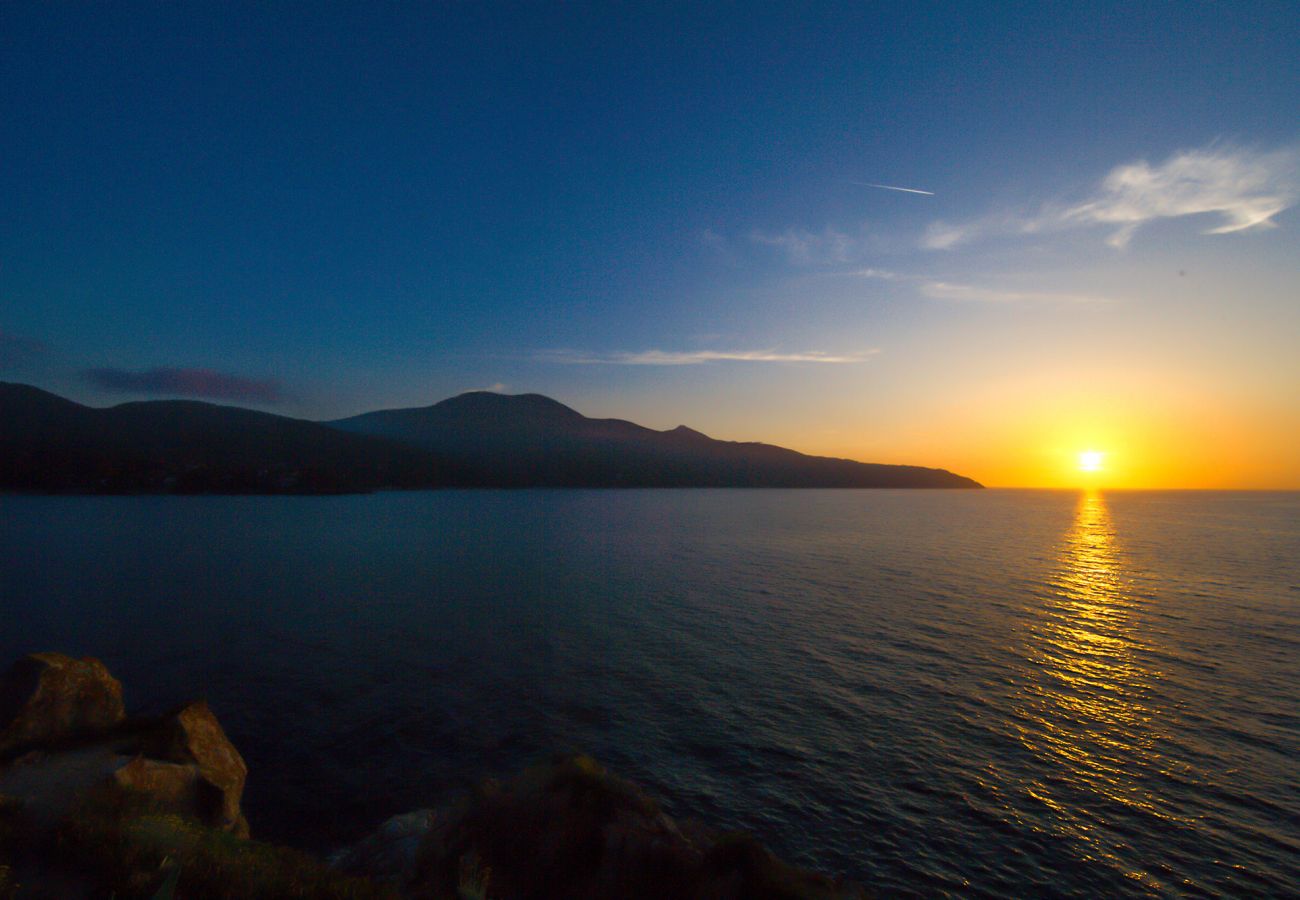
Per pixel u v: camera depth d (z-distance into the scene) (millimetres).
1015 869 16844
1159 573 67000
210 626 40375
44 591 50375
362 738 24172
